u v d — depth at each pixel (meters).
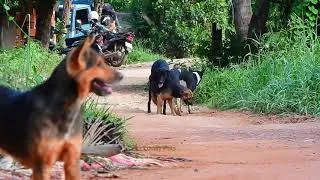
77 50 6.22
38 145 6.22
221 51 22.41
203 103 21.14
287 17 21.59
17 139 6.33
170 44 43.03
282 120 15.80
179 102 20.02
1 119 6.43
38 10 27.59
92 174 8.59
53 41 32.66
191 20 42.66
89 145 9.45
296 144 11.38
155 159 9.77
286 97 17.25
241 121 15.98
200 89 21.36
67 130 6.29
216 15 42.53
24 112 6.30
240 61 21.78
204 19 42.53
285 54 19.12
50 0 27.48
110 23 38.28
